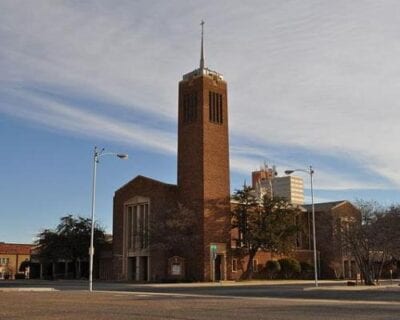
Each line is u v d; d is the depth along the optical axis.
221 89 72.88
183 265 67.38
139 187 74.44
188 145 71.12
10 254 107.06
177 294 37.25
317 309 23.42
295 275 78.88
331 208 81.81
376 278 61.47
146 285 56.19
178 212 66.94
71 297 32.38
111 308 23.31
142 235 69.94
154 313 20.89
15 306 24.33
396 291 42.12
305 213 83.75
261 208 71.44
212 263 66.44
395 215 58.06
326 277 81.56
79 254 78.50
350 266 84.69
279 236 70.56
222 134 71.75
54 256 77.88
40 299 29.91
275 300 29.98
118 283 63.22
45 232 79.19
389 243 57.31
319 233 78.88
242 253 71.19
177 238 66.50
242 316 19.80
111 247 79.50
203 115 70.25
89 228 79.50
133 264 74.62
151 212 71.88
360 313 21.41
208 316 19.73
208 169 69.25
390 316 20.08
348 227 61.50
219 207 69.56
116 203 77.62
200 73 71.69
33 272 93.06
